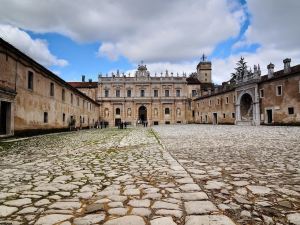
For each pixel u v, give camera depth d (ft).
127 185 15.42
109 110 235.40
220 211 10.87
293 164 21.16
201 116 213.66
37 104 72.95
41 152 32.68
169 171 19.13
